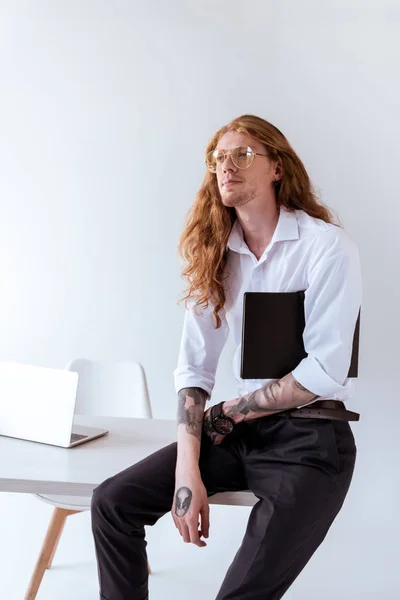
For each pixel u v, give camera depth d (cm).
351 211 298
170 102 309
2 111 320
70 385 175
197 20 305
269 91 301
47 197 319
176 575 247
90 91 314
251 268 174
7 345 326
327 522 146
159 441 186
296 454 151
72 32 314
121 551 149
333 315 152
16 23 317
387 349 299
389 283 297
